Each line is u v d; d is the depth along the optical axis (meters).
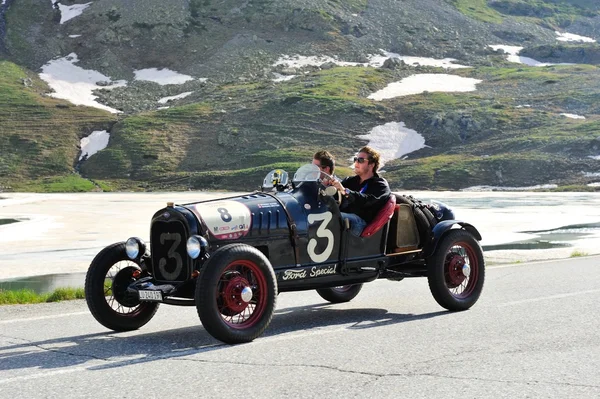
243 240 7.93
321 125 129.38
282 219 8.23
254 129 129.75
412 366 6.40
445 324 8.45
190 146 125.81
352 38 194.88
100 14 197.00
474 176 100.81
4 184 111.19
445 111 131.38
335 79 155.50
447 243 9.23
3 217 39.75
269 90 150.62
